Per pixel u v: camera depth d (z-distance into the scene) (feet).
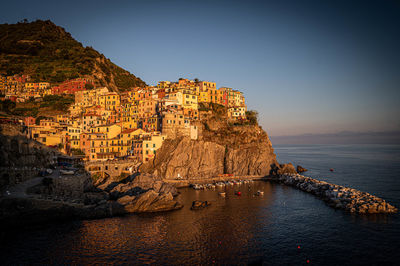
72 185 264.93
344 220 244.01
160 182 337.31
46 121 448.65
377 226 228.02
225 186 402.52
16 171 239.09
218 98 617.21
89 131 460.55
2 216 198.70
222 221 241.35
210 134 509.76
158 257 171.01
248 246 190.39
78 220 231.91
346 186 403.34
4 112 465.88
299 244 194.49
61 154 355.77
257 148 499.51
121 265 159.84
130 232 210.79
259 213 265.75
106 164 368.68
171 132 449.48
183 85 593.42
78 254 171.32
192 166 424.46
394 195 339.16
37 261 159.94
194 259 169.48
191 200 314.55
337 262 169.89
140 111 508.94
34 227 211.00
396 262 169.68
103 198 288.10
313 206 291.58
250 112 610.24
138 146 414.41
